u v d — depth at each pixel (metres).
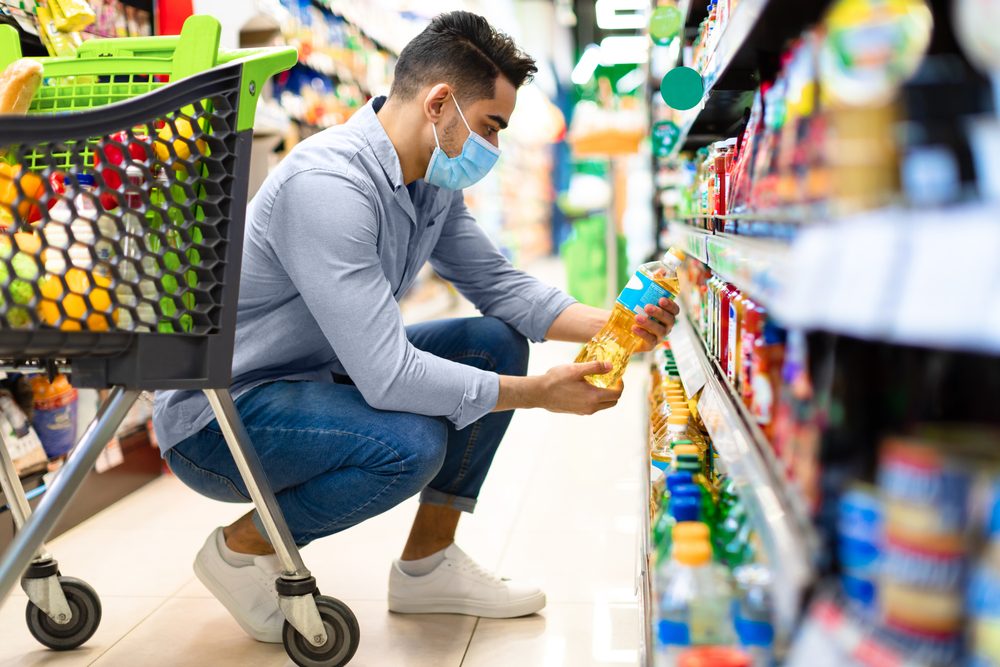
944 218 0.60
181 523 3.00
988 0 0.59
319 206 1.84
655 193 4.96
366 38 6.93
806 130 1.04
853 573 0.81
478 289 2.43
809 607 0.82
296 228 1.86
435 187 2.11
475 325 2.32
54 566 1.99
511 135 12.75
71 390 2.94
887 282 0.63
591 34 15.58
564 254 7.88
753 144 1.54
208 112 1.59
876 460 0.90
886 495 0.75
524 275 2.42
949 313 0.56
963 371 0.87
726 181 1.97
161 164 1.54
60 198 1.41
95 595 2.05
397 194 1.98
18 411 2.71
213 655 2.00
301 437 1.91
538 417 4.62
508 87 1.94
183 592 2.39
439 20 1.95
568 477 3.49
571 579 2.44
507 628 2.13
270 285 1.97
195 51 1.81
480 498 3.23
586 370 1.90
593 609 2.23
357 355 1.86
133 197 1.71
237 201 1.64
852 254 0.70
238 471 1.98
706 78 2.30
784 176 1.17
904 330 0.60
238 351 2.01
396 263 2.08
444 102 1.91
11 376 2.79
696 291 2.74
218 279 1.65
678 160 4.14
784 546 0.90
